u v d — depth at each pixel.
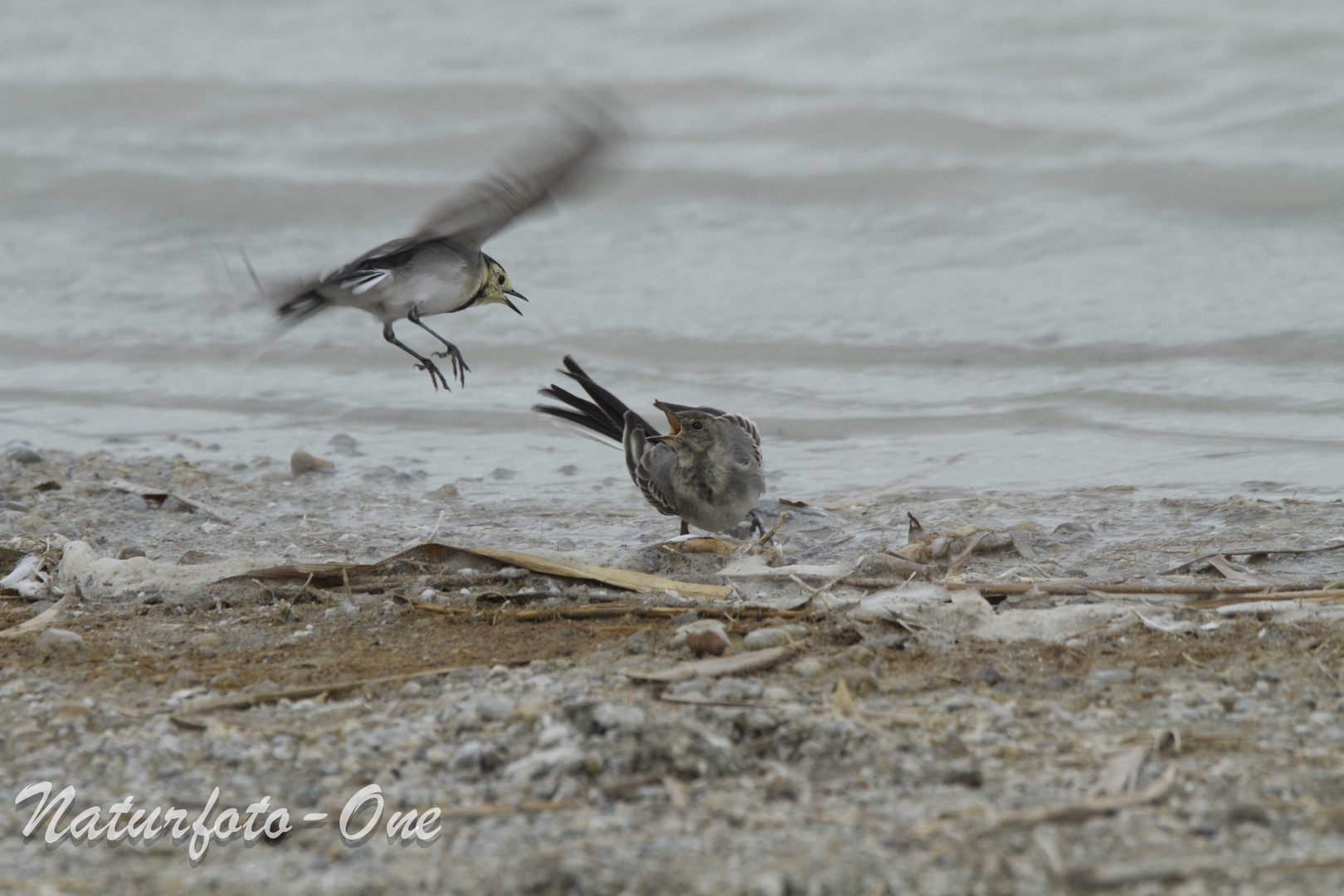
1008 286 19.59
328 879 6.17
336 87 29.66
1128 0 28.59
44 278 22.25
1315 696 7.93
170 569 10.74
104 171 26.23
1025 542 11.33
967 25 29.92
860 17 30.94
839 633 9.11
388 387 17.70
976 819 6.45
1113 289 19.06
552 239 22.69
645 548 11.19
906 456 14.59
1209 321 17.50
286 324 9.62
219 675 8.64
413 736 7.66
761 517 12.74
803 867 6.02
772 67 29.77
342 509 13.46
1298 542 11.29
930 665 8.62
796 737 7.36
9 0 39.19
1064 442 14.73
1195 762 7.07
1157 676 8.30
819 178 23.91
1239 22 27.44
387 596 10.35
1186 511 12.34
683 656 8.84
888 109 25.91
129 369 18.67
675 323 18.83
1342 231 20.61
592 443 15.75
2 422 16.80
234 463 15.05
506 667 8.73
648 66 30.11
